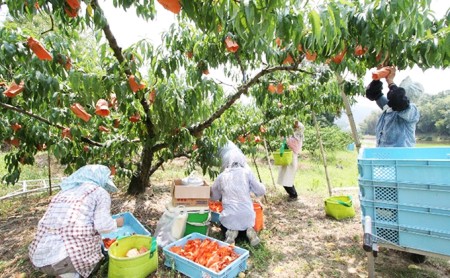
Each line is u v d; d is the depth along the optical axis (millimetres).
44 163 8688
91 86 2635
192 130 4055
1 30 2295
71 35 3109
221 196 3533
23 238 3545
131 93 3084
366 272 2803
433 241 1985
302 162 10953
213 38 3055
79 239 2281
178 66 3027
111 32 2773
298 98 5168
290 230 3859
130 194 5367
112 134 4621
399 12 1739
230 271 2500
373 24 2104
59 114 3221
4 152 9102
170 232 3100
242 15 1327
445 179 1918
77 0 1843
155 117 3428
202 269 2441
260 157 11094
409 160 2037
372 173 2225
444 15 2092
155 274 2668
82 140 4137
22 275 2662
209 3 1378
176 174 7625
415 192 2039
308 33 2215
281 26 1553
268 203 5121
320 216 4426
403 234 2104
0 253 3162
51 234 2262
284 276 2752
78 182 2521
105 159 4266
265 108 5543
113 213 4453
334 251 3258
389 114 3129
